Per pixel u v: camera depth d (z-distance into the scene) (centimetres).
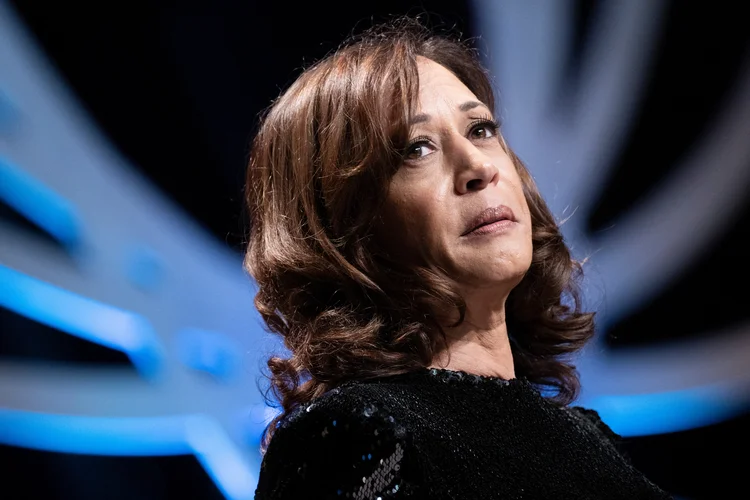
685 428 1042
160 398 948
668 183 1020
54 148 927
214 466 947
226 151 980
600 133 1020
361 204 375
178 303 961
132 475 944
